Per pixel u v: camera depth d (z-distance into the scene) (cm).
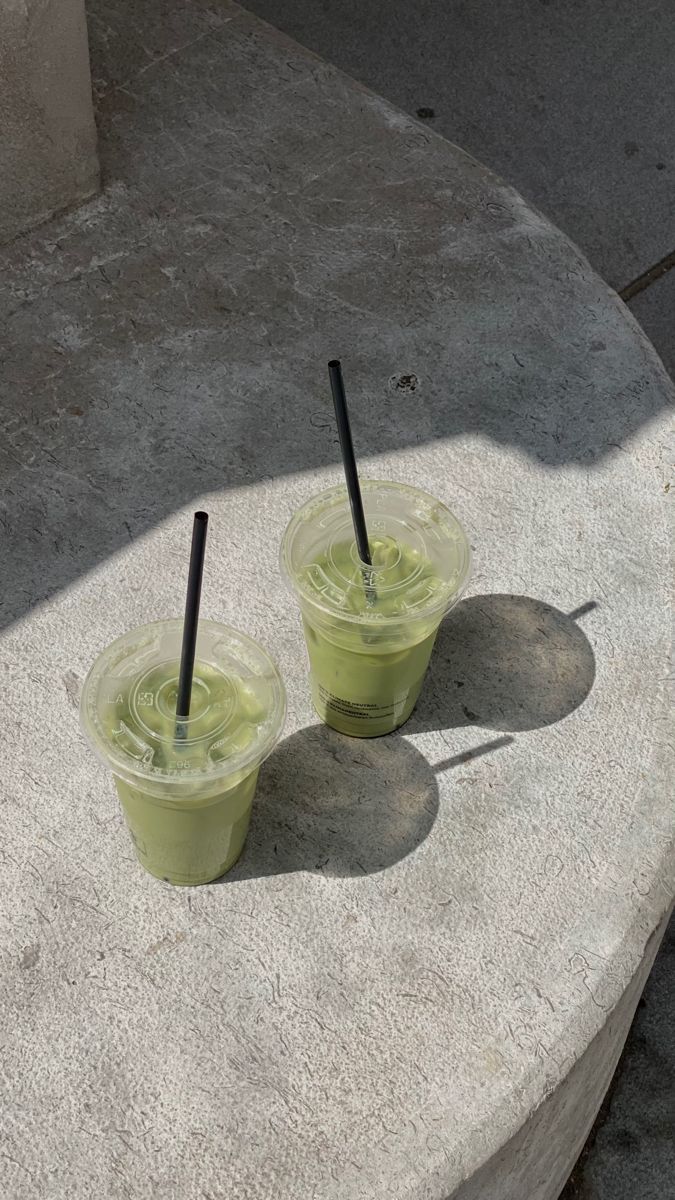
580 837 77
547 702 83
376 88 182
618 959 73
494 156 175
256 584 88
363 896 75
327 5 191
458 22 191
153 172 112
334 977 72
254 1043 70
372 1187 65
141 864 76
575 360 101
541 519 92
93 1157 66
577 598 88
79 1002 71
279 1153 66
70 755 80
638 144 178
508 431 97
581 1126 84
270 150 115
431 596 71
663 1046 105
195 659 69
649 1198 98
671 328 158
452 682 84
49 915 74
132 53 122
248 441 96
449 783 79
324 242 108
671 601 88
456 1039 70
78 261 106
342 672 75
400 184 113
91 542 90
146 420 97
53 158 105
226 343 101
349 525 75
